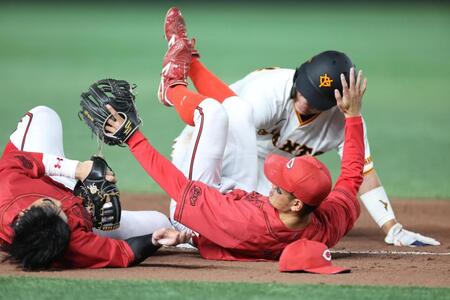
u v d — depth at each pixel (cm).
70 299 1603
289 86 2341
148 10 15488
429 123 5419
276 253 1958
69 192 1927
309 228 1920
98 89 1953
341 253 2219
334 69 2228
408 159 4169
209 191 1923
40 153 1964
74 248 1797
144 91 6494
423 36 11838
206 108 2108
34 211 1736
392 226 2384
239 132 2228
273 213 1898
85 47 9775
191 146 2123
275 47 9869
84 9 15575
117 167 3834
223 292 1658
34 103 5697
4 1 16038
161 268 1892
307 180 1820
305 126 2392
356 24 13388
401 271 1908
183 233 1847
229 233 1914
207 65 7962
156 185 3438
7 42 10119
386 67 8688
